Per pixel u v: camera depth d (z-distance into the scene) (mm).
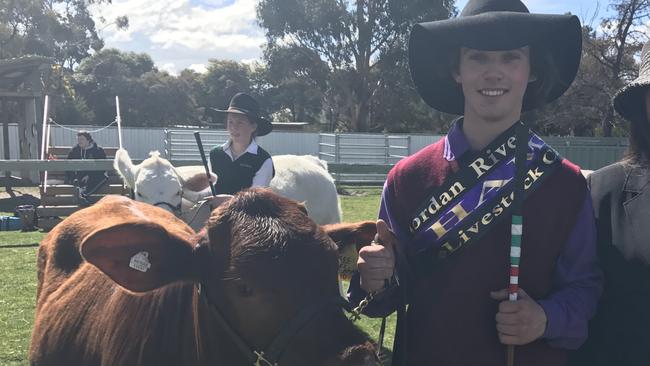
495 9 2225
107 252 2006
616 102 2393
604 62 30094
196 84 70375
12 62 18609
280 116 68438
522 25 2018
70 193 12484
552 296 2055
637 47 28875
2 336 5473
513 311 1930
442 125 47031
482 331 2062
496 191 2061
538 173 2041
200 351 2115
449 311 2104
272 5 40438
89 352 2725
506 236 2043
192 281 2047
